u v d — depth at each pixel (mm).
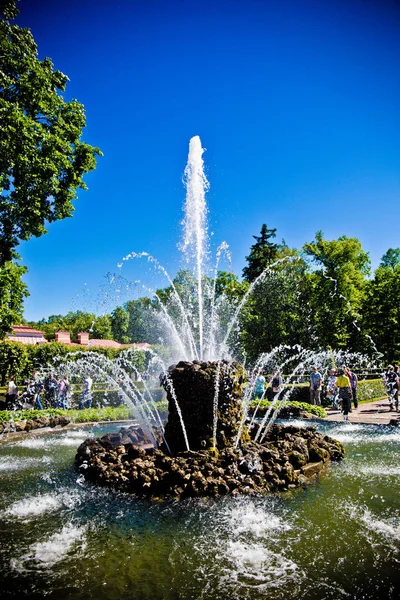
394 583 3471
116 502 5496
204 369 7227
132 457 6859
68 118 17734
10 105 14781
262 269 44469
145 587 3490
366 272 42906
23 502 5605
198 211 11820
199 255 11695
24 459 8359
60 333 48500
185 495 5570
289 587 3445
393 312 32406
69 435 11195
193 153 11883
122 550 4156
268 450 6648
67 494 5902
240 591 3398
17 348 27312
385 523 4672
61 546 4270
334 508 5141
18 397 17656
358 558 3895
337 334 33469
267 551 4059
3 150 14508
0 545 4324
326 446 7535
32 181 15594
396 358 33688
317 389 16484
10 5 16219
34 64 16344
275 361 31453
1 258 17531
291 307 33688
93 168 18031
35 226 16594
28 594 3422
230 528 4605
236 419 7273
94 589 3477
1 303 18672
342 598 3279
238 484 5734
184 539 4359
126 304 66812
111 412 14109
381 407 16703
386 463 7336
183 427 7031
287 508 5168
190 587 3475
